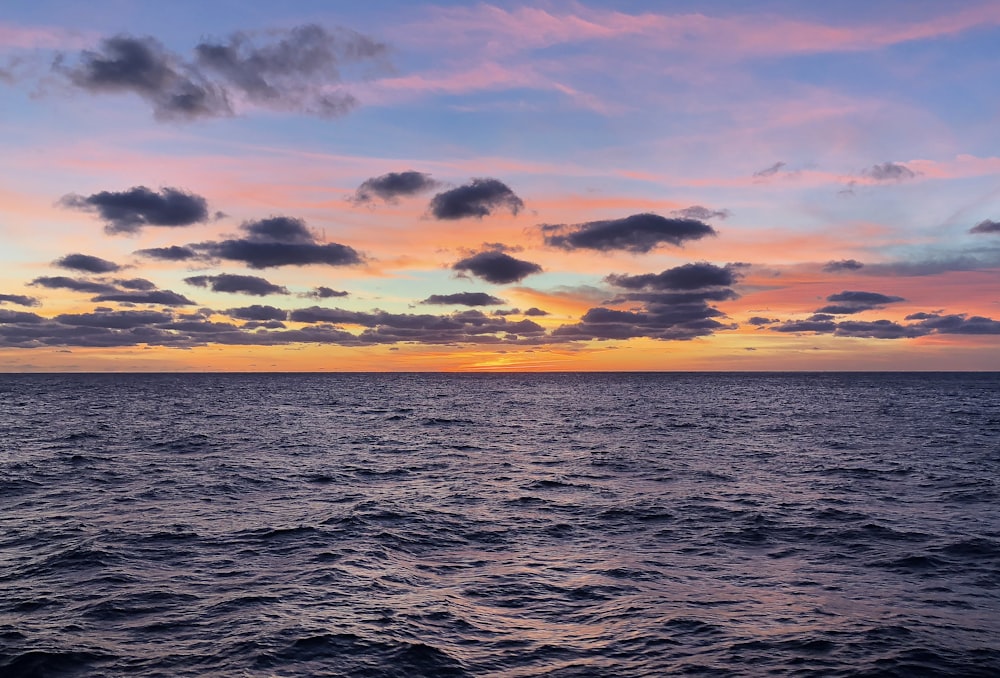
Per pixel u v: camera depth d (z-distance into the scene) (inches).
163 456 1706.4
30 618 584.4
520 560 789.9
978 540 866.8
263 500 1136.8
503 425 2810.0
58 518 977.5
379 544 845.2
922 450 1892.2
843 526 951.0
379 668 489.1
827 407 4065.0
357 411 3703.3
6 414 3208.7
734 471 1501.0
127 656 505.7
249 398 5157.5
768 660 502.3
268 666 489.1
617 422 2957.7
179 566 745.0
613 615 603.8
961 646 525.7
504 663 501.0
